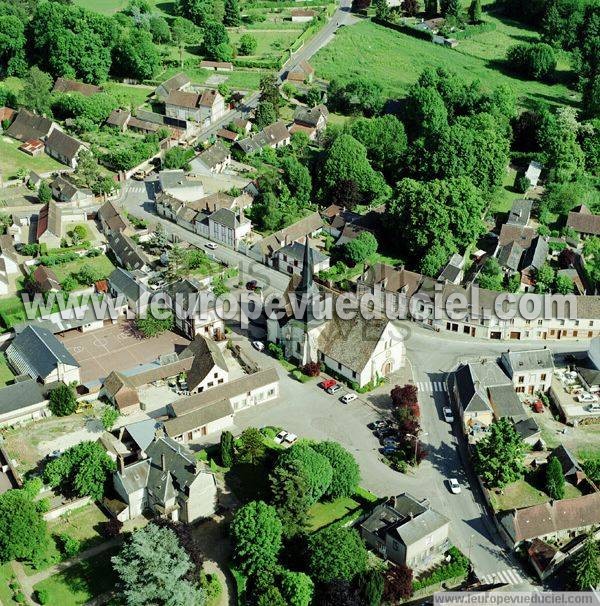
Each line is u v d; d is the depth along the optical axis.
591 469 180.88
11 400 187.00
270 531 152.75
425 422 196.50
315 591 148.75
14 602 147.38
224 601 150.62
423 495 175.62
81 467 166.00
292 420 194.62
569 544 164.62
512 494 176.25
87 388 197.00
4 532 150.62
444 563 159.25
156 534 149.50
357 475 172.25
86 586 151.25
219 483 175.12
